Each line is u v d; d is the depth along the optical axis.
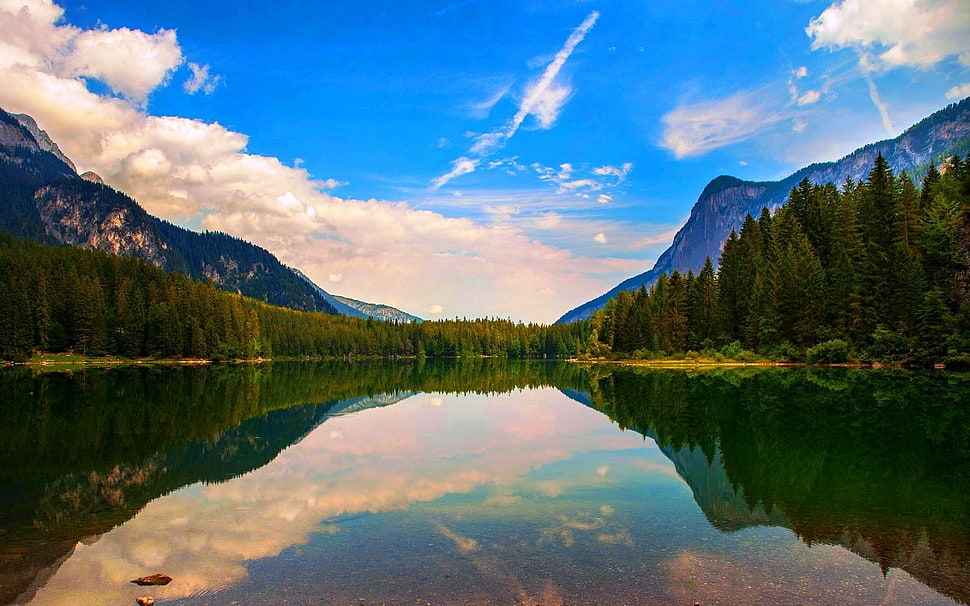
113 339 132.88
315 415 43.94
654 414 39.62
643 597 11.06
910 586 11.62
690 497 18.78
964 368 67.12
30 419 39.47
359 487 20.89
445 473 23.08
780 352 89.12
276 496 19.73
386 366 153.12
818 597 11.07
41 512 18.09
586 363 152.62
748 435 30.33
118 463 25.78
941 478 20.88
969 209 75.06
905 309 74.25
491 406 50.09
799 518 16.28
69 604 11.37
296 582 12.05
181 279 173.50
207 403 51.66
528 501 18.47
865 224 87.38
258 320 187.25
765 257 105.19
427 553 13.68
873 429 31.06
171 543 14.92
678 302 119.12
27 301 118.50
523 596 11.13
